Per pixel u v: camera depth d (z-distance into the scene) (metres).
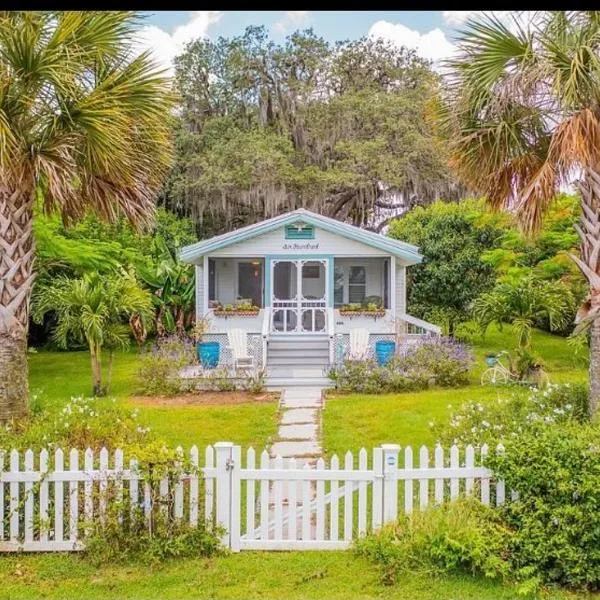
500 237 17.75
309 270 17.81
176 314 20.41
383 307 17.14
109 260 17.20
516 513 4.84
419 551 4.77
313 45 28.62
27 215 6.89
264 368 13.83
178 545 4.95
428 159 25.61
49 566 4.88
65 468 5.41
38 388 13.30
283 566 4.85
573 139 6.43
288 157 26.61
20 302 6.82
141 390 12.96
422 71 27.94
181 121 27.62
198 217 27.02
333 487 5.19
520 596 4.37
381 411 10.64
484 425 6.56
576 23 6.61
